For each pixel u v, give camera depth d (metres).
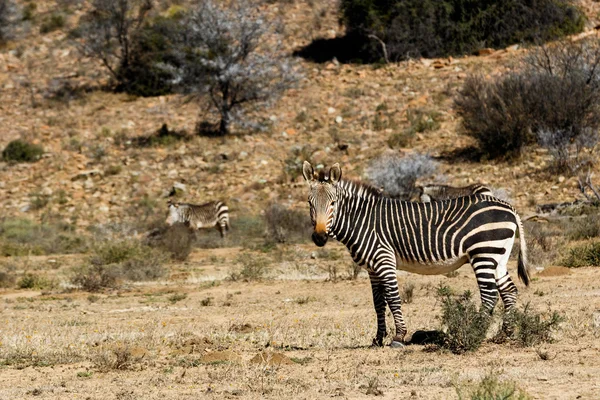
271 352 19.47
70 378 18.44
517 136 68.38
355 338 22.64
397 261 20.25
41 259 54.22
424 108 81.44
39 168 80.25
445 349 19.28
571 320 22.81
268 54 85.50
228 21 82.06
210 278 42.12
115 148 83.44
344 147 75.56
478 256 19.67
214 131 84.88
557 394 14.38
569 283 33.03
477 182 64.94
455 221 19.78
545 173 64.56
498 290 20.28
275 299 33.97
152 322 28.72
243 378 17.11
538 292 29.98
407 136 75.62
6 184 77.00
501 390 13.62
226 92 83.62
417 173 64.69
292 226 58.81
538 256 40.50
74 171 78.75
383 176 64.62
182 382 17.19
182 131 86.00
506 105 69.56
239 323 27.17
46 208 71.38
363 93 86.62
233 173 75.06
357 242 20.11
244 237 60.12
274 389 15.91
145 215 67.50
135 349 21.12
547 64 75.56
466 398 13.98
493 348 19.44
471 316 19.39
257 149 79.12
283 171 73.81
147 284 41.50
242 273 41.84
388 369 17.47
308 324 26.14
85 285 40.16
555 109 67.75
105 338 24.61
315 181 20.00
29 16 121.44
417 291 33.47
